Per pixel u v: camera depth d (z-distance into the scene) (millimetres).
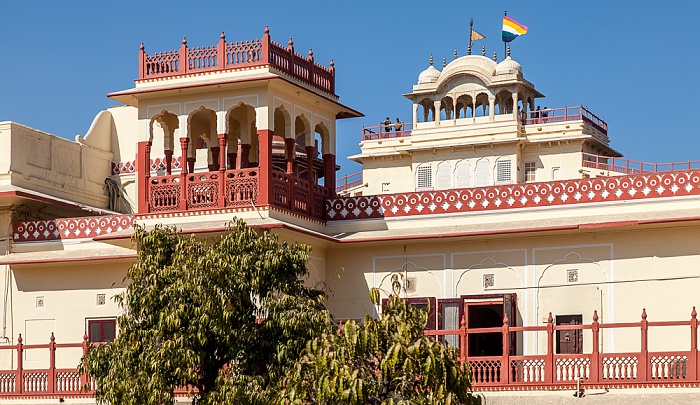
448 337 24812
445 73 55875
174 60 25969
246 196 25016
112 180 32938
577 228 23641
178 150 32781
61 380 25281
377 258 25812
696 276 23219
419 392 16891
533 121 54406
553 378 21766
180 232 20828
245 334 19688
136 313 20250
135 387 19359
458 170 55094
